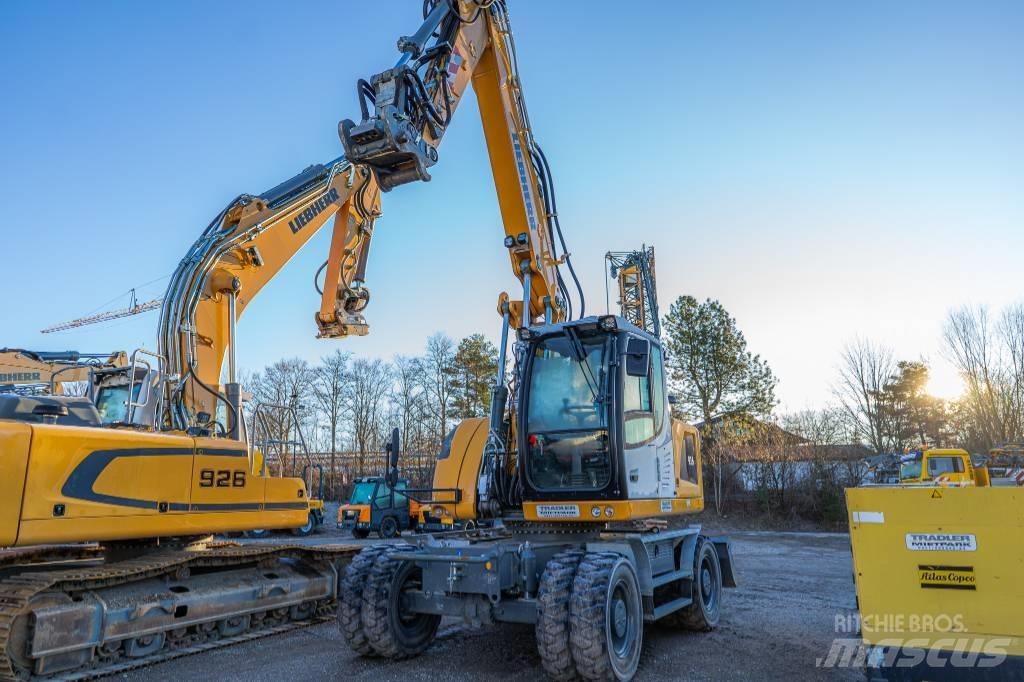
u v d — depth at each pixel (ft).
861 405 104.01
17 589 17.75
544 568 20.26
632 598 19.52
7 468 16.21
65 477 17.42
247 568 25.25
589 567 18.19
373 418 148.77
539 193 27.63
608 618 17.56
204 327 27.27
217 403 26.61
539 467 21.52
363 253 33.88
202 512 21.01
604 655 17.07
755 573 40.24
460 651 21.72
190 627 22.22
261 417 28.02
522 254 26.23
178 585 22.11
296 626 25.35
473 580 18.79
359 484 67.46
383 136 18.43
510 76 26.50
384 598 20.15
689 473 27.22
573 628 17.17
